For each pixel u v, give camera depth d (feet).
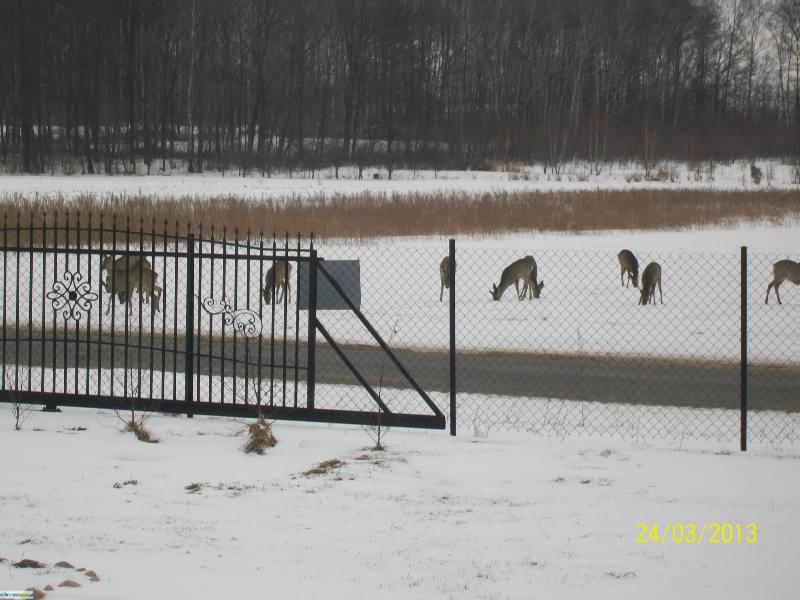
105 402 44.78
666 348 64.23
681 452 39.78
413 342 66.28
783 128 328.49
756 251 108.06
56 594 24.18
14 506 31.91
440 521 30.96
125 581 25.44
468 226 125.29
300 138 297.53
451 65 336.90
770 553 28.30
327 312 76.33
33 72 284.41
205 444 40.32
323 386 53.06
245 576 26.04
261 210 127.24
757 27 402.93
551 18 343.46
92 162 281.54
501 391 52.42
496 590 25.26
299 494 33.65
